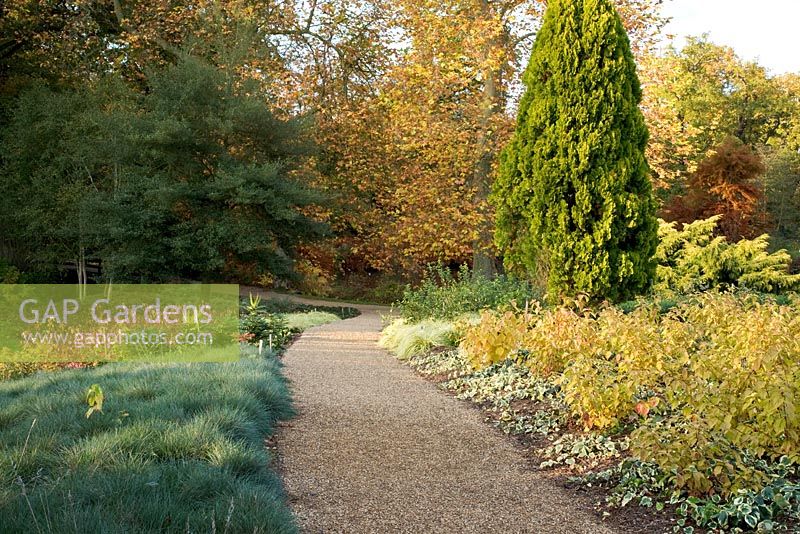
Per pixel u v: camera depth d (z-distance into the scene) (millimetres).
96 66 20500
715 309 7344
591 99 9000
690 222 22344
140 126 17453
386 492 4188
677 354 5402
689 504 3689
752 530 3412
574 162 9086
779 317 5645
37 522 3006
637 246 9297
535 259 9883
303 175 20078
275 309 19703
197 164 17828
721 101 31797
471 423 5957
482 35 15688
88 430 4781
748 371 4250
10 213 19797
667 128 16047
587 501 4035
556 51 9281
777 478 3871
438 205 17516
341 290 27203
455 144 17047
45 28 21328
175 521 3176
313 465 4719
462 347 7820
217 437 4438
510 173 10031
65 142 19094
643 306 6801
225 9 19438
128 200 17391
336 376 8266
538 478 4484
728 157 21906
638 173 9219
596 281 9078
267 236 18016
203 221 17578
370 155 21359
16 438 4625
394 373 8594
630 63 9297
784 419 3912
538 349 6590
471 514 3834
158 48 21094
